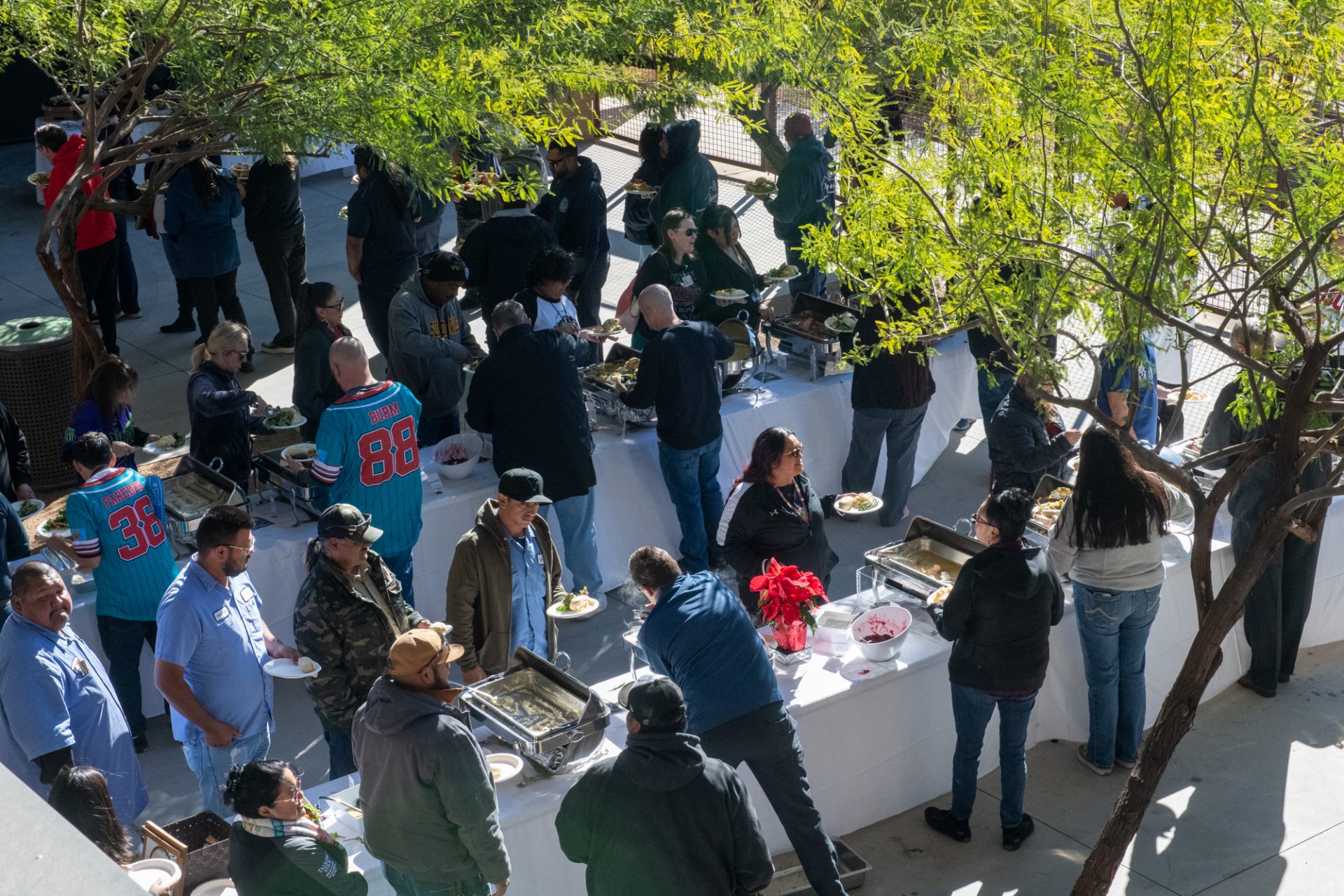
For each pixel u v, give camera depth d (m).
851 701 5.12
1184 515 6.20
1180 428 7.61
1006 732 5.10
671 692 3.54
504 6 5.97
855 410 7.59
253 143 6.04
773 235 13.55
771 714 4.42
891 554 5.82
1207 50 3.83
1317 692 6.41
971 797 5.23
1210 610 4.07
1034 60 3.96
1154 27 3.87
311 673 4.80
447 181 6.10
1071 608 5.74
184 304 10.85
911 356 7.28
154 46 6.24
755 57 6.36
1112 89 4.00
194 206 9.55
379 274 8.66
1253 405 4.81
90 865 0.68
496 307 6.48
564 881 4.39
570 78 6.35
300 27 5.77
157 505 5.47
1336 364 5.02
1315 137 4.04
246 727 4.76
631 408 6.96
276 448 6.94
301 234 10.23
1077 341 4.23
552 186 10.06
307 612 4.51
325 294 6.98
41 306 11.48
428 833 3.75
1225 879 5.09
